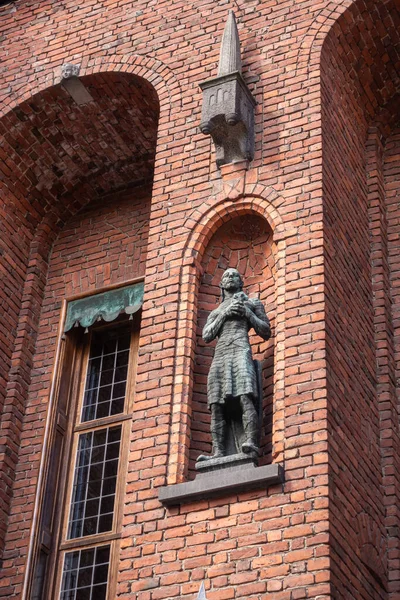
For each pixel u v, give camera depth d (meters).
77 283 12.98
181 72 11.98
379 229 11.53
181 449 9.48
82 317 12.60
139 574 8.92
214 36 12.06
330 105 11.21
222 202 10.73
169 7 12.61
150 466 9.46
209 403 9.50
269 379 9.91
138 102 12.60
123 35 12.67
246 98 11.10
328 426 8.92
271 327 10.23
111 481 11.52
